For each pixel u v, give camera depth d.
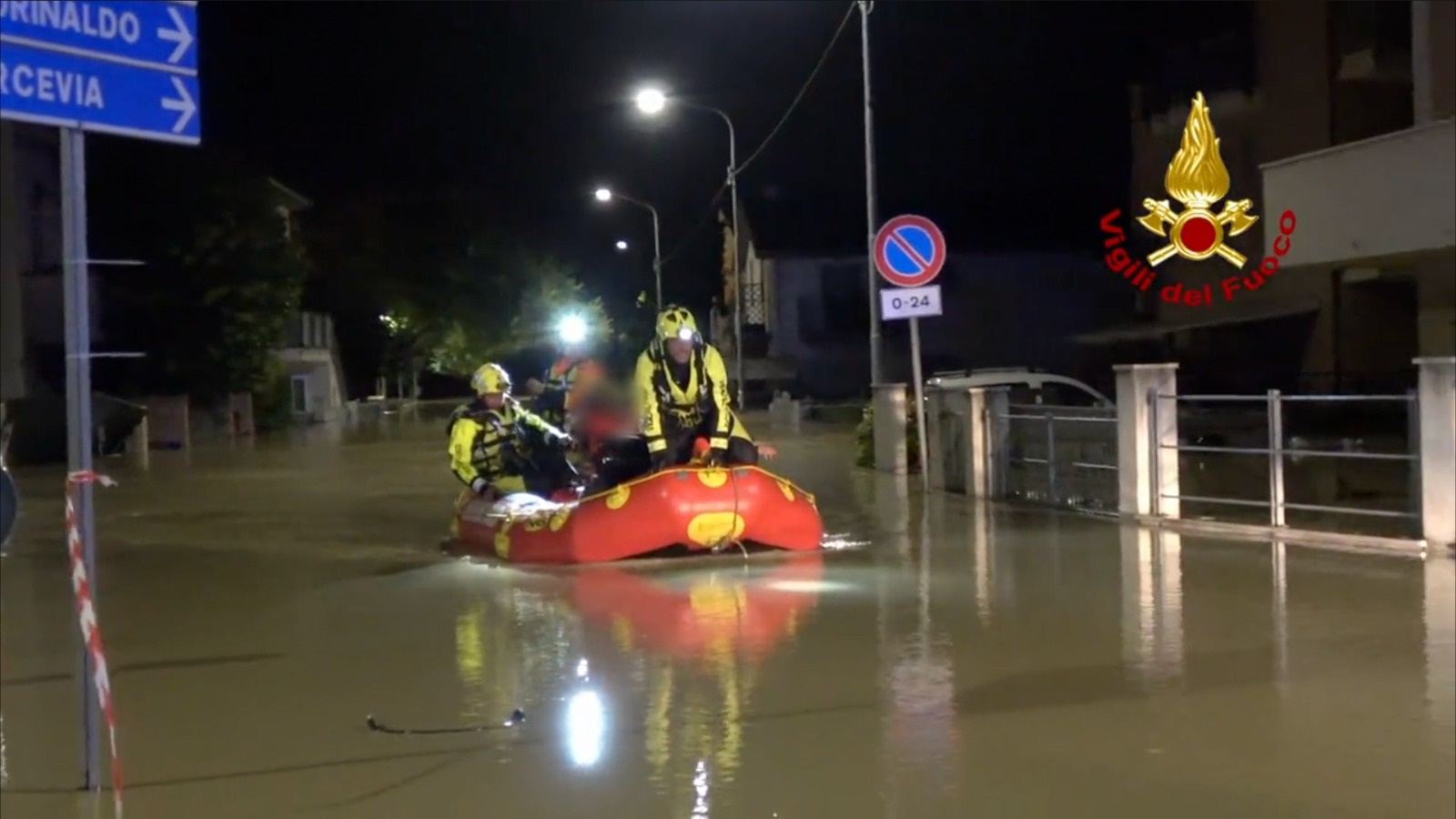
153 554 13.93
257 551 14.08
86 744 6.34
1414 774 6.20
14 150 34.09
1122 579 10.95
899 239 17.72
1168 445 14.10
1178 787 6.08
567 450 14.05
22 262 34.84
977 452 16.86
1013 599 10.23
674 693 7.75
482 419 13.82
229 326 37.19
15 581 12.47
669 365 12.32
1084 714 7.18
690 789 6.18
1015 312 44.75
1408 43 30.75
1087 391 23.33
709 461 12.30
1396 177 17.41
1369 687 7.57
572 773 6.45
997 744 6.71
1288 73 32.75
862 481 19.42
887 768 6.40
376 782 6.41
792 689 7.79
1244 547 12.37
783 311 47.34
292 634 9.66
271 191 40.09
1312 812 5.77
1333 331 31.42
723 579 11.34
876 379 21.67
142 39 6.04
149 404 33.62
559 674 8.26
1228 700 7.39
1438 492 11.56
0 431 15.56
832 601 10.31
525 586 11.30
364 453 29.47
